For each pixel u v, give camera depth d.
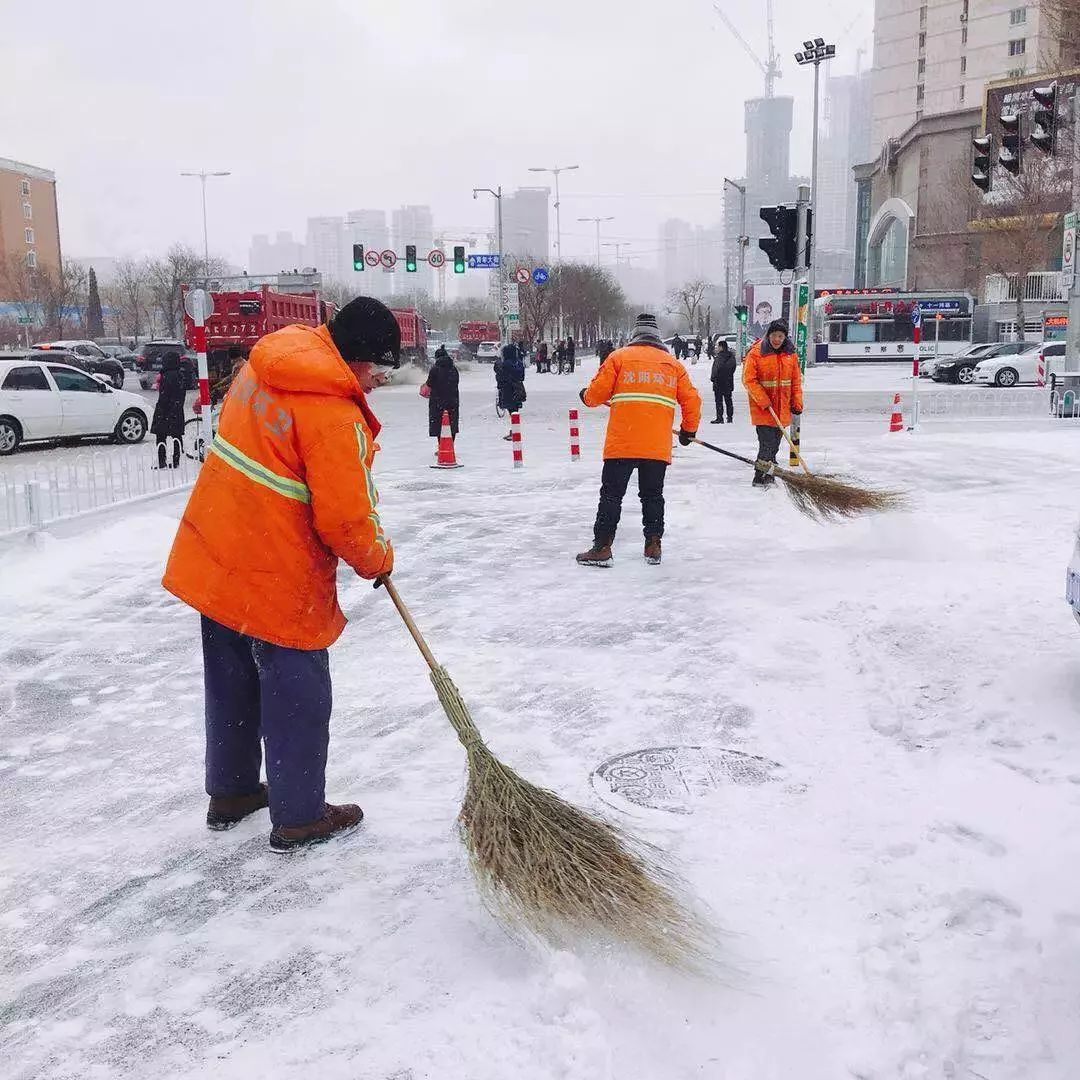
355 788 3.77
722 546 7.90
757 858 3.11
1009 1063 2.21
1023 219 44.50
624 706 4.50
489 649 5.41
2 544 7.97
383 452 15.45
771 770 3.78
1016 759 3.79
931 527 7.82
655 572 7.09
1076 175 19.20
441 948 2.73
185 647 5.60
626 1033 2.37
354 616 6.12
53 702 4.75
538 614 6.08
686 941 2.61
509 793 2.87
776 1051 2.29
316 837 3.33
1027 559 7.09
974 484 10.87
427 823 3.47
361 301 3.16
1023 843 3.13
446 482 11.95
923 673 4.74
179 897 3.04
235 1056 2.33
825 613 5.87
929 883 2.92
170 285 73.44
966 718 4.19
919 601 5.97
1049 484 10.83
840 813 3.40
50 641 5.70
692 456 13.95
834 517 7.68
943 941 2.65
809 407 24.52
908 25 84.00
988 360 32.12
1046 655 4.86
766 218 11.05
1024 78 50.44
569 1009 2.44
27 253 88.12
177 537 3.23
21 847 3.37
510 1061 2.28
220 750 3.42
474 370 56.22
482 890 2.83
